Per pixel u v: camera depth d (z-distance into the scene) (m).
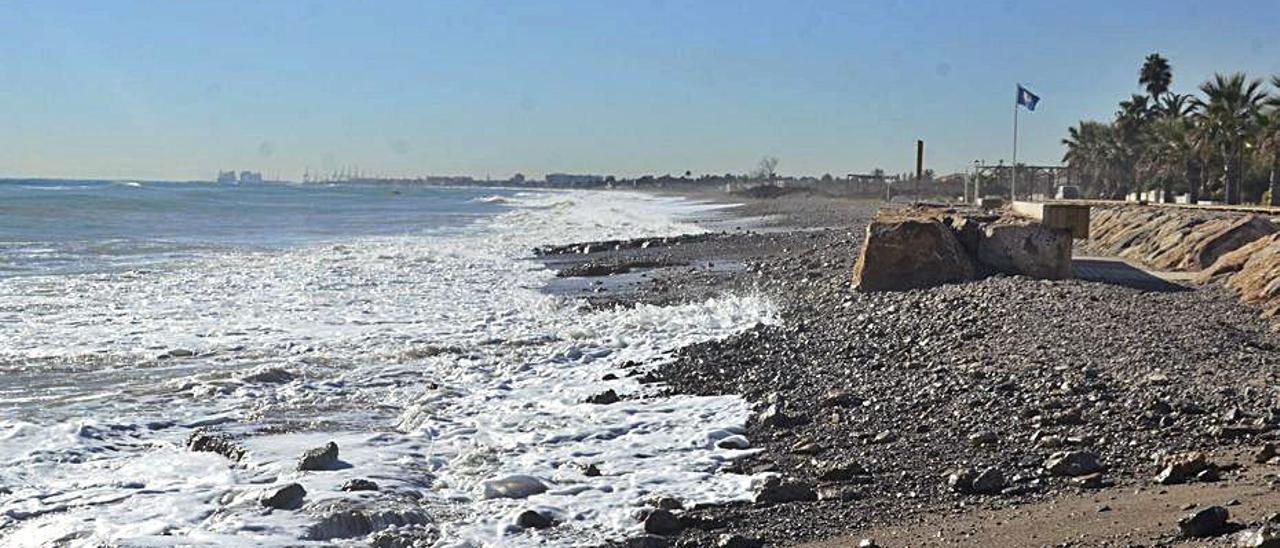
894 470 9.82
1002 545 7.61
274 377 14.52
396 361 16.05
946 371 13.91
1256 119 66.75
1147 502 8.27
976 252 23.17
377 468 10.10
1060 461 9.45
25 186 144.50
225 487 9.51
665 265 31.62
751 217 66.81
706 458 10.43
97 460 10.44
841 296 21.88
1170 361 13.92
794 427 11.59
